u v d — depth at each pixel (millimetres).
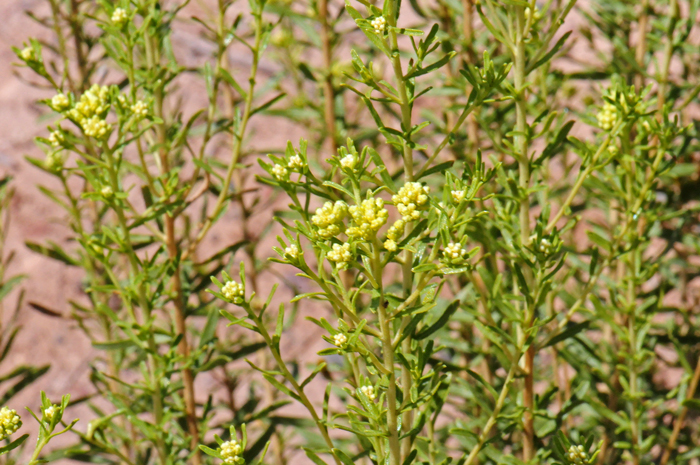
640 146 1163
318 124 1771
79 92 1361
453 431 1136
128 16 1171
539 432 1168
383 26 1068
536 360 1703
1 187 1311
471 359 1472
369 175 1074
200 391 2021
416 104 2051
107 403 1987
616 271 1410
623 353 1220
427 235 1078
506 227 1144
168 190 1194
